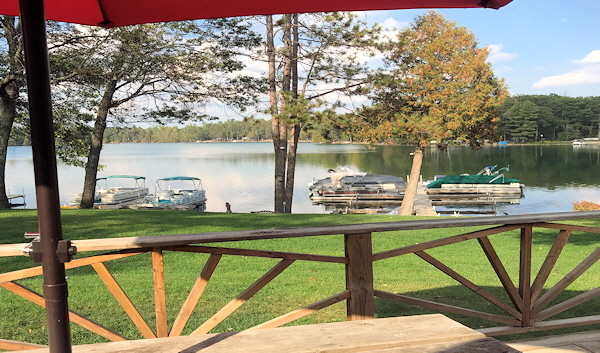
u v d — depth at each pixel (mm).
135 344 2266
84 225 11539
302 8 2486
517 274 7121
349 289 2801
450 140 24531
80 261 2367
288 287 6109
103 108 19281
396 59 22297
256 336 2289
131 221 12352
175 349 2188
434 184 40000
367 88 19062
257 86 18953
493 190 38656
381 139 21234
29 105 1603
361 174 40688
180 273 7027
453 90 21953
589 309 5055
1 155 17062
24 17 1553
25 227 10820
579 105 137500
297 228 2615
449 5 2396
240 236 2500
